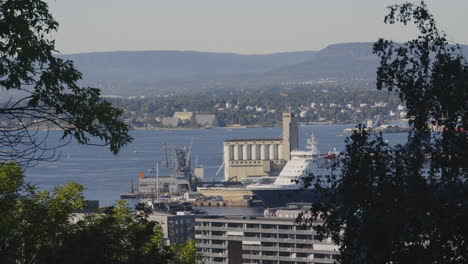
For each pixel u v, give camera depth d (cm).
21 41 7256
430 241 8412
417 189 8519
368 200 8750
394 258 8462
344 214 8869
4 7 7338
